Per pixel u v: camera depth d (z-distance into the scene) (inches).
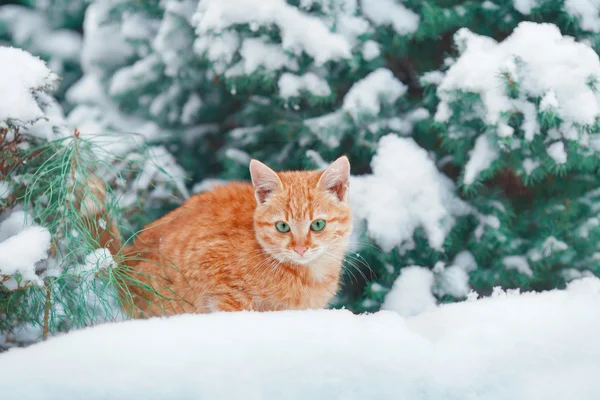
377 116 205.9
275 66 201.3
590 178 206.4
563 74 171.3
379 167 197.3
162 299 151.9
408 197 194.4
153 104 246.5
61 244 146.3
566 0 195.0
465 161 201.9
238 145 237.1
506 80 172.7
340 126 206.4
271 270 150.6
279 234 150.9
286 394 98.4
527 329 111.8
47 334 140.2
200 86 245.0
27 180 149.4
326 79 212.8
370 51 203.6
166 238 164.4
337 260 158.4
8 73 139.2
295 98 206.7
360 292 217.5
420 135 215.3
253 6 194.4
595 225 199.0
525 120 176.2
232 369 100.0
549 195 209.8
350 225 160.9
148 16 250.4
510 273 201.9
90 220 149.8
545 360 106.1
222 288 151.3
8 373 99.5
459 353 105.6
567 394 101.9
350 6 203.8
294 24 193.6
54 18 339.3
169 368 99.9
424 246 204.7
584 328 112.6
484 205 206.1
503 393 101.7
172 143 252.2
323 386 99.3
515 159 187.9
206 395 97.3
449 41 216.8
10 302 141.3
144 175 221.8
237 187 171.6
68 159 140.7
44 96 157.2
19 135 147.9
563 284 203.6
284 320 113.5
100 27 261.0
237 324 111.6
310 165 214.1
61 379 98.4
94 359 101.7
